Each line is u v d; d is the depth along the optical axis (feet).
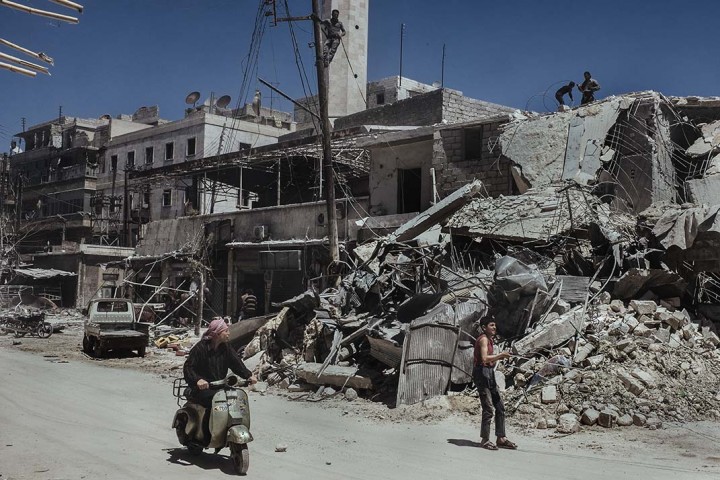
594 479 23.84
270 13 69.72
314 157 103.40
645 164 65.21
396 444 29.91
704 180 61.05
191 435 25.71
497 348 41.68
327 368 46.03
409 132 85.92
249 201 153.58
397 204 89.20
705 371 39.47
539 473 24.63
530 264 49.26
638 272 45.21
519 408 35.70
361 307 54.60
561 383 36.91
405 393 39.04
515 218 60.59
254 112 205.98
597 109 68.08
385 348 42.70
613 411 34.17
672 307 46.47
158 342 79.51
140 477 22.94
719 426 33.45
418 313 48.44
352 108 146.30
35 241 219.41
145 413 36.65
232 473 23.84
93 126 237.45
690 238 47.91
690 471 25.26
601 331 41.83
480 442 30.48
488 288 47.06
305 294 56.54
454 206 66.74
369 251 66.95
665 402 35.68
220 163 118.21
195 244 120.16
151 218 187.32
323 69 70.13
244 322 59.57
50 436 29.58
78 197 215.51
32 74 14.51
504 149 71.56
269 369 51.39
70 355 69.31
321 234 95.81
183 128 184.03
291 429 33.30
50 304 165.68
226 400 24.90
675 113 68.74
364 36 148.66
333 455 27.48
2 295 155.84
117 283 178.60
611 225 54.44
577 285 46.93
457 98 110.01
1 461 24.84
